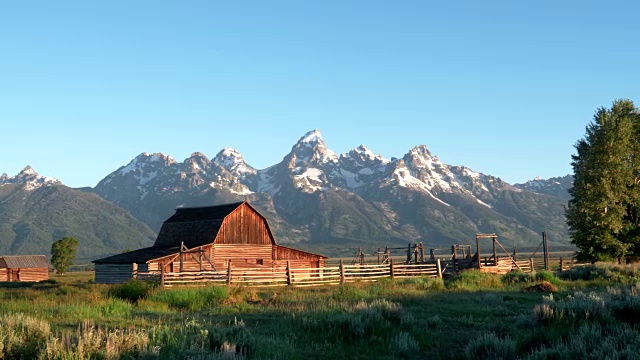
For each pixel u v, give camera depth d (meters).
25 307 19.72
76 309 18.66
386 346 13.17
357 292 25.92
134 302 23.14
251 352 11.43
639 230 48.78
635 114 51.50
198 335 12.09
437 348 13.55
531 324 14.63
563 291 26.70
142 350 10.64
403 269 43.56
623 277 32.72
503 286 30.53
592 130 51.16
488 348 12.12
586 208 48.53
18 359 10.30
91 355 10.26
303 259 58.78
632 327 12.89
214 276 35.81
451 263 50.53
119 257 52.25
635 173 50.34
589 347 10.74
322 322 14.64
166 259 48.72
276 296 25.12
